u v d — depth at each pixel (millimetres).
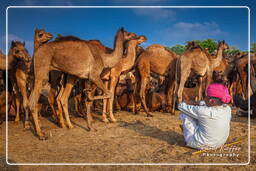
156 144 5219
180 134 5996
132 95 9938
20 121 7652
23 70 6906
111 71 7625
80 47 6070
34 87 5836
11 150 4871
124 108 10234
